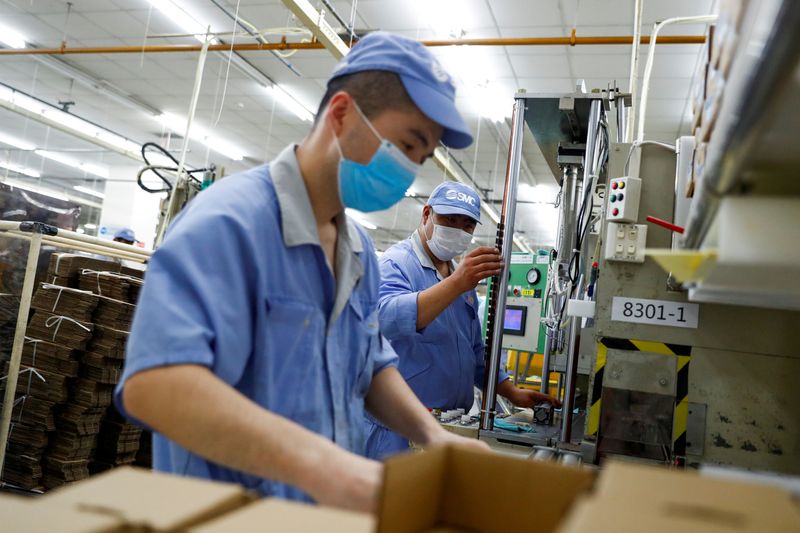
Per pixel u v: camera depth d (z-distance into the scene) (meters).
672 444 1.54
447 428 2.05
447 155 7.39
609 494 0.48
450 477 0.66
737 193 0.66
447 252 2.25
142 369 0.77
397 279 2.15
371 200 1.06
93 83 6.93
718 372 1.56
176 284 0.83
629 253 1.63
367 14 4.81
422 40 4.98
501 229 2.09
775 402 1.52
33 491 2.54
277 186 1.01
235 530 0.48
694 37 4.18
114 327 2.64
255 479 0.91
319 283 1.05
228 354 0.85
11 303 2.33
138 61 6.32
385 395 1.20
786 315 1.54
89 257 2.90
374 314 1.22
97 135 8.24
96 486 0.56
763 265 0.64
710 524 0.42
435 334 2.08
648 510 0.44
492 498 0.64
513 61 5.36
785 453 1.50
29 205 3.03
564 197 2.57
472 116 6.64
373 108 0.99
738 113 0.51
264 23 5.15
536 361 4.48
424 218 2.36
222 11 5.00
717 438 1.54
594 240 2.33
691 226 0.91
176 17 5.16
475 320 2.29
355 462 0.71
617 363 1.62
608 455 1.56
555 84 5.73
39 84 7.31
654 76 5.43
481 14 4.67
